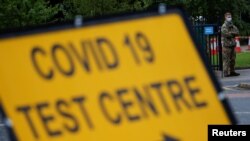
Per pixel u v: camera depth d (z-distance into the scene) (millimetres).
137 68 4148
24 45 4004
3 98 3945
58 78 4035
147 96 4141
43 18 25516
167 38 4215
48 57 4031
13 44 3984
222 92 4262
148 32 4188
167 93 4180
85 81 4070
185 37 4238
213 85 4258
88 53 4090
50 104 4012
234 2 38750
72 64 4066
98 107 4066
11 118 3947
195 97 4219
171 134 4145
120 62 4125
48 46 4039
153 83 4160
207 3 37000
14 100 3961
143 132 4109
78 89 4055
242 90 19094
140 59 4160
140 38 4172
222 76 23391
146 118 4121
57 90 4027
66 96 4035
